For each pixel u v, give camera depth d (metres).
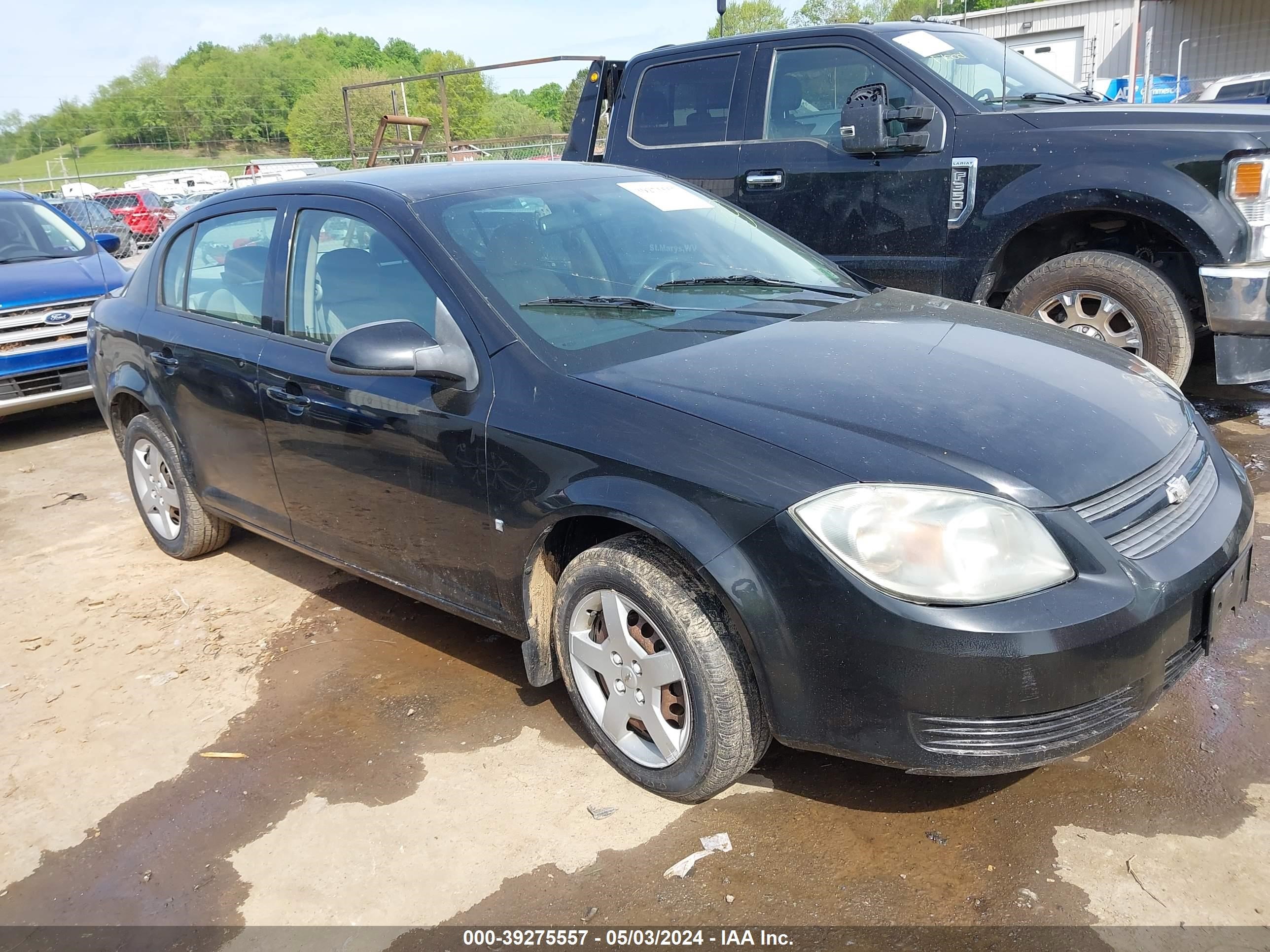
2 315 6.57
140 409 4.59
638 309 3.02
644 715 2.60
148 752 3.11
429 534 3.05
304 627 3.87
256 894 2.46
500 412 2.72
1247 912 2.14
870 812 2.55
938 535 2.10
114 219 17.41
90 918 2.43
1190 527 2.37
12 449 6.91
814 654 2.21
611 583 2.56
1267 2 16.84
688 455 2.37
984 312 3.27
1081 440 2.35
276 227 3.63
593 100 6.58
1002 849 2.38
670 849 2.48
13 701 3.48
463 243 3.07
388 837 2.62
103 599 4.27
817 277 3.64
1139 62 17.69
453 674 3.41
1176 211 4.40
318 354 3.34
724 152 5.78
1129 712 2.21
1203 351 6.16
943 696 2.10
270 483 3.68
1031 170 4.72
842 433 2.30
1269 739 2.68
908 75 5.12
